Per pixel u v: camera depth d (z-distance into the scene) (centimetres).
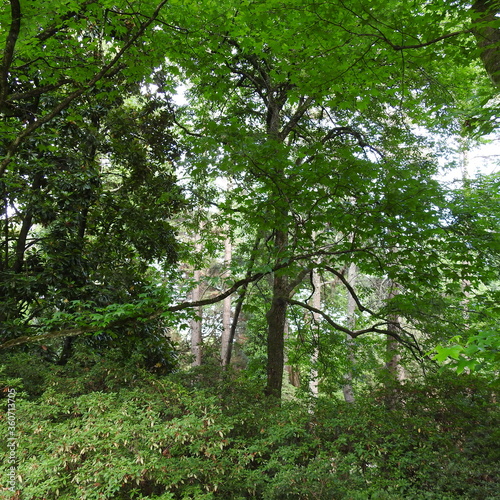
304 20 411
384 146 905
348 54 440
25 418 493
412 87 687
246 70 955
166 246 1005
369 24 365
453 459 521
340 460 482
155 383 611
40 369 677
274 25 492
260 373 1116
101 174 988
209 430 471
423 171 706
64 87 834
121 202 1011
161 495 406
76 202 886
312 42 443
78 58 556
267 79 912
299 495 450
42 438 459
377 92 485
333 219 602
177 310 555
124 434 425
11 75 561
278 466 471
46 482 381
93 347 834
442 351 241
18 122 682
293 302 913
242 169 539
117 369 634
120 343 685
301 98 909
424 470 486
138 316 554
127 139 1041
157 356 892
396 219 583
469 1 388
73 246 866
